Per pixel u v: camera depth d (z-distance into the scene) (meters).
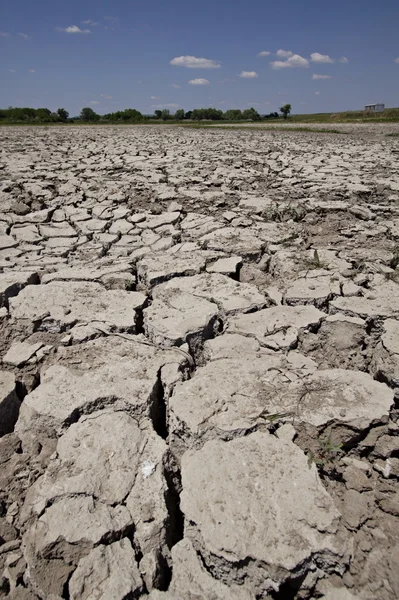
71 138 18.89
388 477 1.93
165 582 1.61
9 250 4.72
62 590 1.54
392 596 1.49
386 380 2.43
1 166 9.70
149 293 3.65
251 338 2.80
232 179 8.05
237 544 1.56
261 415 2.10
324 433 2.06
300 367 2.47
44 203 6.59
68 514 1.71
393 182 7.54
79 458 1.95
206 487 1.77
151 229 5.32
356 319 2.98
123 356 2.63
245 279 3.88
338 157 11.30
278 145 15.12
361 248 4.51
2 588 1.58
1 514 1.83
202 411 2.13
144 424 2.17
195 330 2.85
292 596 1.56
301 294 3.36
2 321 3.08
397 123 33.66
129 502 1.76
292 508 1.67
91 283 3.59
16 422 2.26
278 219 5.71
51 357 2.69
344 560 1.55
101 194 7.04
